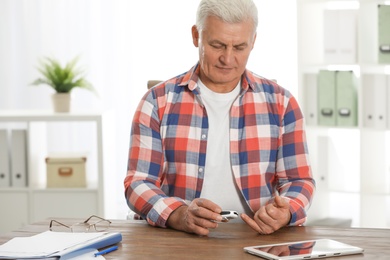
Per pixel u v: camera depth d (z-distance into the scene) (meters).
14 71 5.76
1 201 4.79
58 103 4.75
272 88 2.62
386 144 4.88
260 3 5.28
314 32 4.75
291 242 2.12
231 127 2.55
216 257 2.00
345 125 4.59
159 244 2.16
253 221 2.26
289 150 2.59
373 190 4.59
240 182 2.54
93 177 5.73
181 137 2.54
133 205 2.45
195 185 2.54
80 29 5.65
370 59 4.59
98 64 5.64
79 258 2.01
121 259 2.01
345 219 4.74
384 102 4.49
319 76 4.62
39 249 2.02
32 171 4.80
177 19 5.48
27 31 5.71
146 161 2.53
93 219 2.47
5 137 4.79
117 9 5.57
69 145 5.74
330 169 4.71
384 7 4.46
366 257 1.99
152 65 5.55
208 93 2.56
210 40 2.38
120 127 5.64
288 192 2.49
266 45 5.30
